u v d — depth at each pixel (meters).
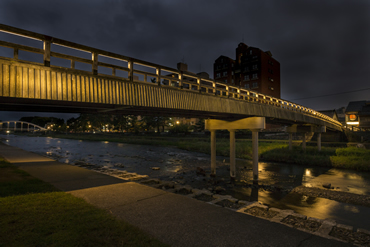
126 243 4.13
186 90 11.88
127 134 78.19
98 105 9.13
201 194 10.12
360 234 5.94
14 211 5.39
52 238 4.13
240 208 7.78
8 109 8.90
